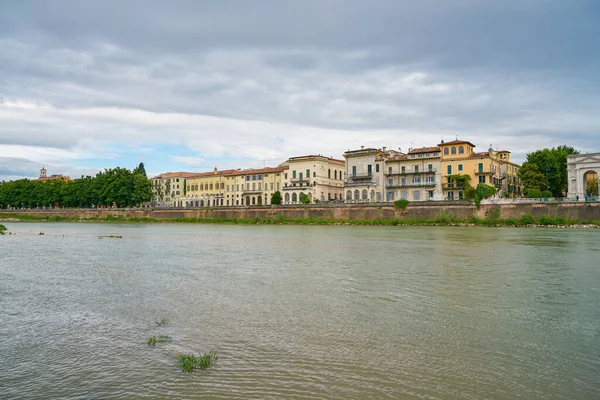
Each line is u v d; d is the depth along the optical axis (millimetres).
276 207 116375
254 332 16797
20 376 12938
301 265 33938
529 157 112375
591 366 13500
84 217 150000
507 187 120125
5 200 185625
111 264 35406
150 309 20375
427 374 12930
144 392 11875
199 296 23016
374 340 15820
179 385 12273
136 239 62812
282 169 141125
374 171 121000
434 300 21781
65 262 36812
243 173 152000
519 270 30703
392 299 22031
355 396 11594
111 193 152250
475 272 29938
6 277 29312
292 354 14484
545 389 12000
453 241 53594
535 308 20188
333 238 60938
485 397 11555
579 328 17203
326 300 21906
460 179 107500
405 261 35688
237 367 13453
